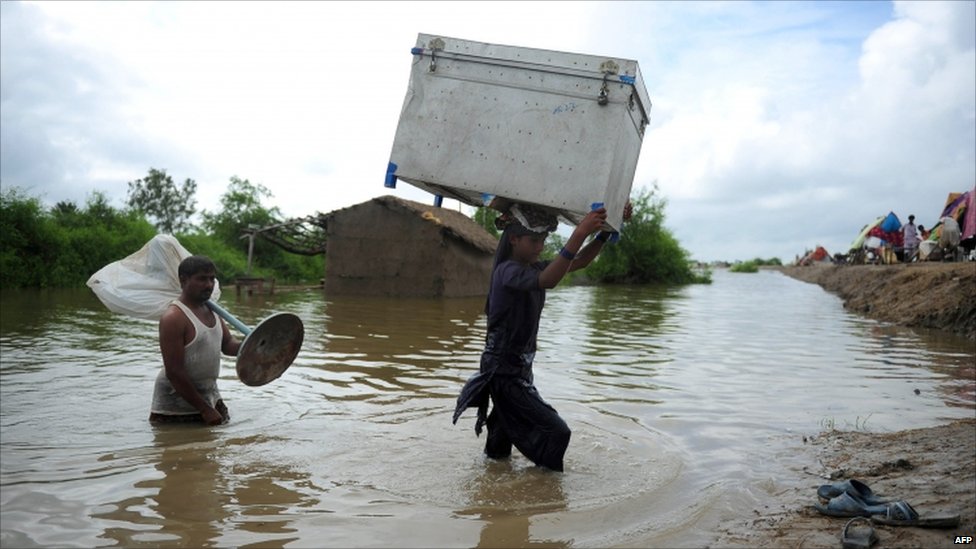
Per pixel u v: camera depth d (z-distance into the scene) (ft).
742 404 21.26
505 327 14.33
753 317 53.31
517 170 13.24
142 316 18.48
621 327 44.39
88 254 74.90
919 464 14.53
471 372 25.12
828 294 91.04
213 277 18.16
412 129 13.75
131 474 13.83
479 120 13.43
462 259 72.18
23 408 19.02
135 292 18.34
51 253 72.13
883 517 11.39
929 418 19.71
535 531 11.40
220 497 12.68
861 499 12.29
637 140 14.23
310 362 26.66
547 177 13.09
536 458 14.30
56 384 22.02
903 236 94.79
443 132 13.60
